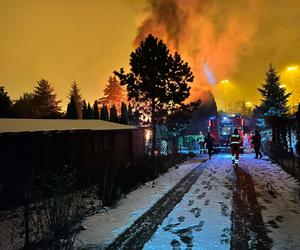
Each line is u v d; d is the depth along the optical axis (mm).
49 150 13086
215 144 31297
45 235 7375
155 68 21609
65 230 7344
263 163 19234
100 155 16172
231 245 6328
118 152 18531
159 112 22547
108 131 16906
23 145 12094
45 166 12742
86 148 14828
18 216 9305
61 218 7480
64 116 31531
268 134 29250
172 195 11156
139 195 11430
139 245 6570
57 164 13234
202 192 11391
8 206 10523
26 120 15336
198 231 7230
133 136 20719
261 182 12781
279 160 18625
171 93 22094
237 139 18703
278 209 8672
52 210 7629
